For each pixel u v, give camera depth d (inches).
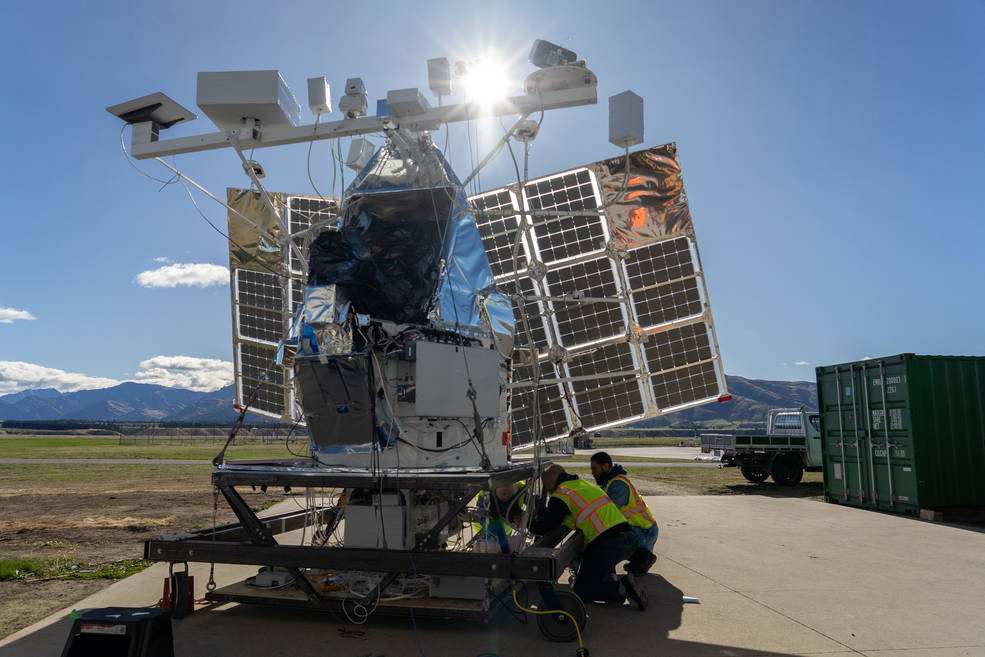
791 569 297.4
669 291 381.7
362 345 216.1
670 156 390.9
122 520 482.3
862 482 530.6
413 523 225.5
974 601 239.0
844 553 336.2
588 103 229.8
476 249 266.4
